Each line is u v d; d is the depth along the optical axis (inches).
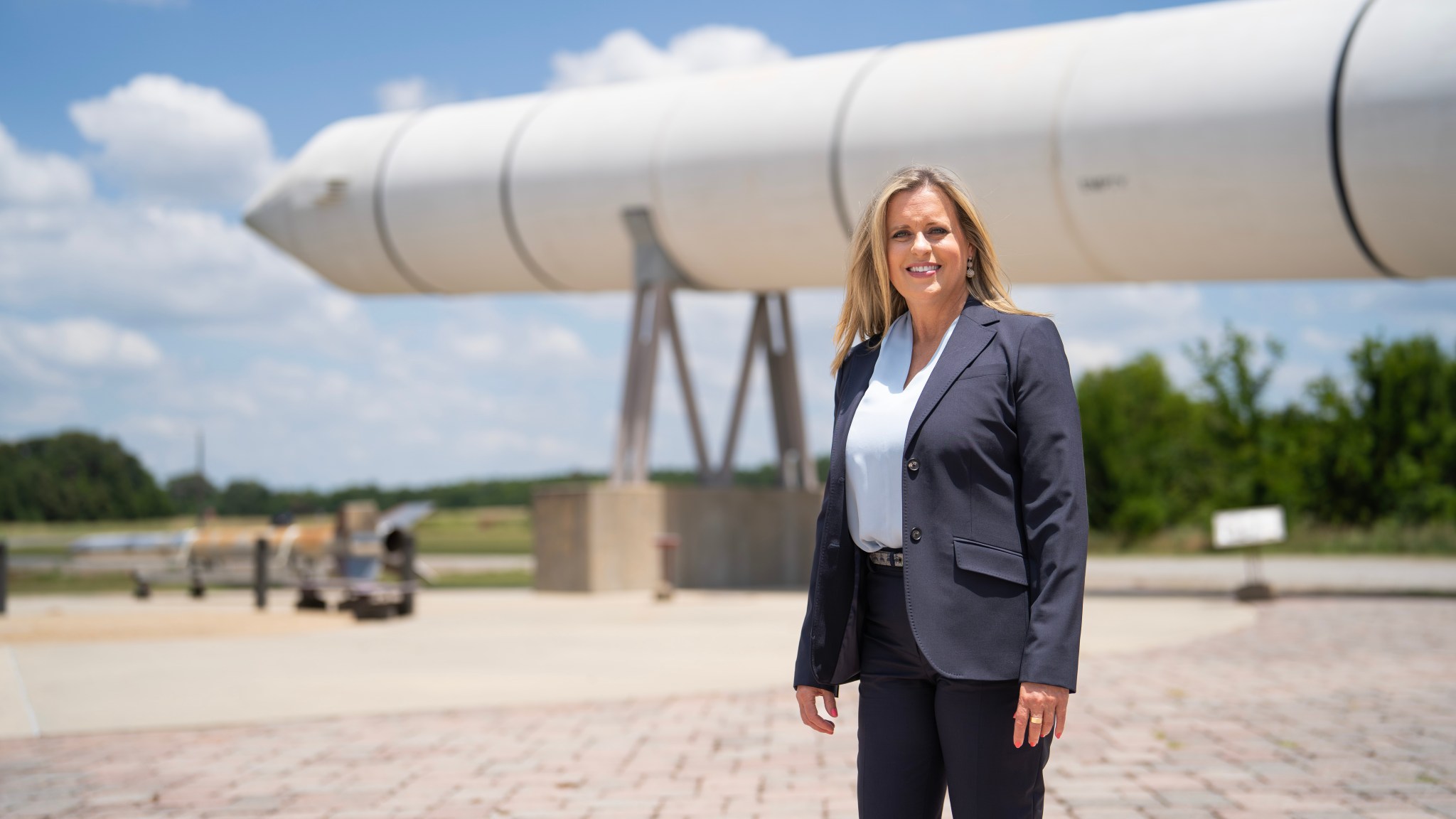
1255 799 168.7
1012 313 90.4
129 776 194.4
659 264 607.5
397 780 189.0
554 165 614.9
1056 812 163.0
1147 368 1398.9
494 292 691.4
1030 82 507.8
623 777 188.9
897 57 557.6
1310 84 452.8
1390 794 170.6
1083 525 84.0
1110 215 500.1
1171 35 492.1
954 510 86.1
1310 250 485.4
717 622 451.5
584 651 360.8
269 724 243.0
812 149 548.7
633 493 601.6
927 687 90.4
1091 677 293.7
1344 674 293.0
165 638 409.4
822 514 93.7
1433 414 1154.7
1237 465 1211.9
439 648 373.1
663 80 623.5
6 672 321.7
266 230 693.3
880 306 99.5
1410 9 446.6
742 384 681.6
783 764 197.9
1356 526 1163.9
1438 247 464.4
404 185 651.5
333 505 1761.8
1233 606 498.3
